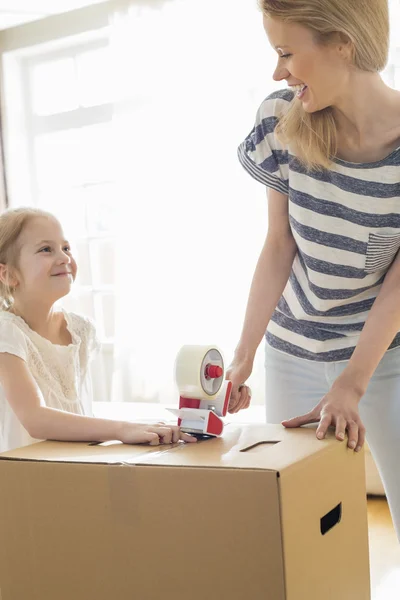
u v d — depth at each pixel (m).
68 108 4.34
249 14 3.64
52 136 4.38
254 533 0.85
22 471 0.99
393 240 1.31
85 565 0.96
